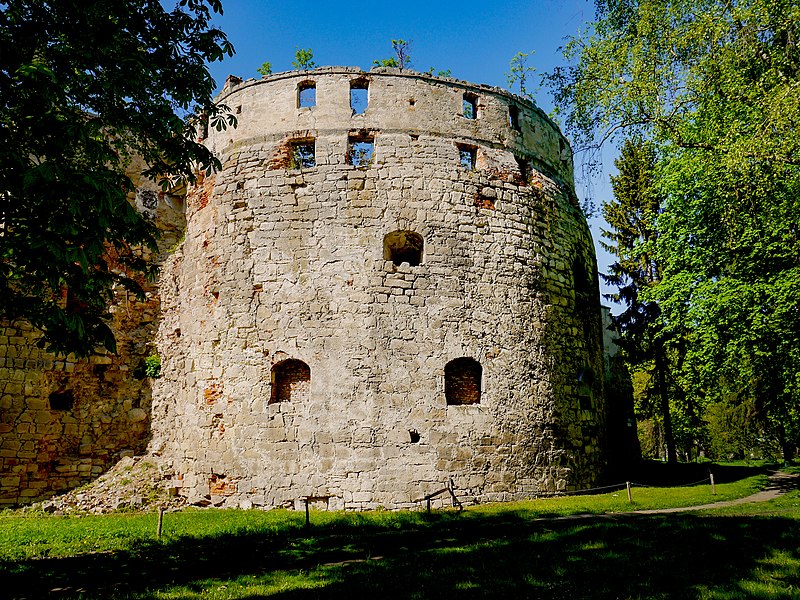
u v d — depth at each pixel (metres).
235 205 17.61
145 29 9.52
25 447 17.16
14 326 17.62
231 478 15.92
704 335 17.53
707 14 14.07
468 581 7.88
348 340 16.14
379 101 18.03
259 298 16.75
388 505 15.22
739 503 15.47
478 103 19.19
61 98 7.73
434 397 16.17
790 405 20.67
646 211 28.70
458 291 17.09
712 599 6.78
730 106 15.07
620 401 27.88
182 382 18.05
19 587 8.29
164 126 9.70
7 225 7.77
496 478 16.27
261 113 18.17
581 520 12.84
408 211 17.19
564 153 21.92
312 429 15.66
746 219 16.16
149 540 11.49
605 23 16.44
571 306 19.39
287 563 9.63
